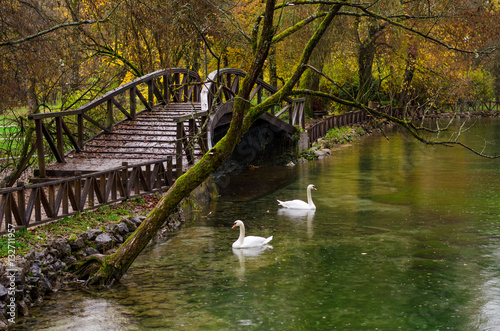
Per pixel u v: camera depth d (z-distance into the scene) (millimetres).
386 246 11594
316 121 35375
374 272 9875
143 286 9180
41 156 13883
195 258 10844
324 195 17750
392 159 26500
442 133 38656
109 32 21859
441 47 30609
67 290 8906
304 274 9797
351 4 9984
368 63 35406
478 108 57469
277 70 36906
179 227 13562
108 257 9352
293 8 24547
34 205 10352
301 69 10234
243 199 17281
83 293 8797
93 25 21688
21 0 15312
